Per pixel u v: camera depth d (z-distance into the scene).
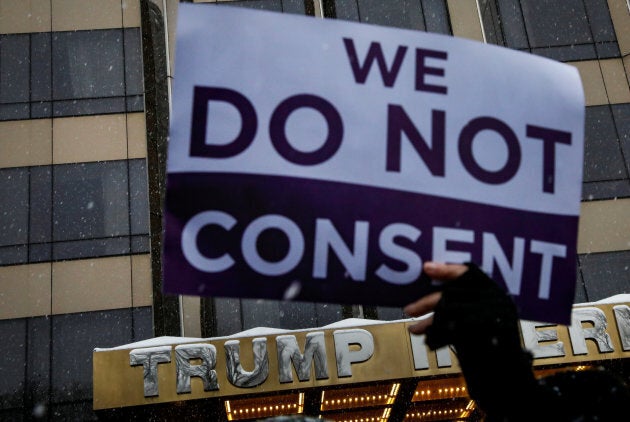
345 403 16.66
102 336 16.89
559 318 2.02
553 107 2.17
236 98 2.00
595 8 20.03
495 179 2.06
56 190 18.12
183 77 1.99
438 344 1.64
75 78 19.27
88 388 16.38
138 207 18.12
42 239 17.62
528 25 19.73
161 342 15.03
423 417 18.38
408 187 2.00
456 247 1.98
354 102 2.04
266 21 2.06
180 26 2.02
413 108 2.07
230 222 1.92
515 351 1.55
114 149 18.66
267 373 14.65
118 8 20.14
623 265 17.55
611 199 18.11
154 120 19.12
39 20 19.70
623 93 19.16
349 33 2.10
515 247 2.02
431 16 20.12
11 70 19.12
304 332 15.05
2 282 17.14
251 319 17.12
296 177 1.96
